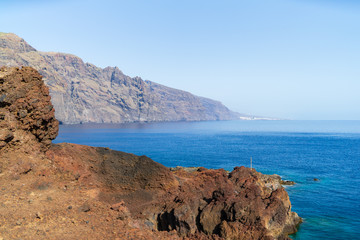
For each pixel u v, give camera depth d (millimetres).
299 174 78938
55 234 19469
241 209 29141
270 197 33156
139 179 34531
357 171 83750
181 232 28828
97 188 32219
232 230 27609
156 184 34688
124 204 29484
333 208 48062
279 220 30641
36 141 31031
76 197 27297
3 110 28484
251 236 26906
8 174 26734
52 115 32312
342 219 42719
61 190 28000
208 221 29594
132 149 138875
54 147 33969
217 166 91688
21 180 27000
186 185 35875
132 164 35938
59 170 30906
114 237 20922
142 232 23203
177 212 29250
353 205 49844
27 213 21703
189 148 144875
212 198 33000
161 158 109062
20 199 23969
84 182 31938
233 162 99688
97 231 21312
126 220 25016
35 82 30562
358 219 42750
